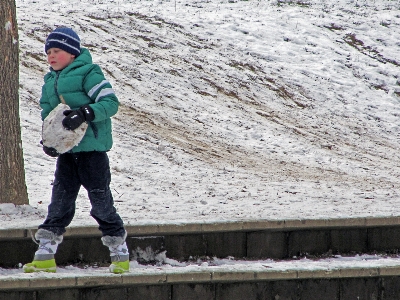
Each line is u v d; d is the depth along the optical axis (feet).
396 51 240.53
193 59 202.39
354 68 222.69
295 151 151.33
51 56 58.59
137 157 123.54
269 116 175.52
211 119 163.63
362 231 73.41
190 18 239.09
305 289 63.05
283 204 88.63
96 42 196.44
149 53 198.49
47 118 56.03
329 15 264.93
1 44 80.74
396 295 64.49
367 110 195.31
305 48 231.09
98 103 56.39
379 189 112.47
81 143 57.41
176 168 120.98
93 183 58.08
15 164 80.84
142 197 91.76
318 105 192.03
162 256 67.62
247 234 70.13
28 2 231.09
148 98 167.02
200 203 88.02
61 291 57.36
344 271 62.85
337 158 150.10
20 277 55.62
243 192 100.99
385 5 288.71
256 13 257.14
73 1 242.17
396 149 167.94
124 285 58.65
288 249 71.20
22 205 80.28
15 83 81.92
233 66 205.26
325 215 74.79
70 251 65.51
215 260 68.74
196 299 60.90
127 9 236.63
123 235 59.41
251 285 62.03
